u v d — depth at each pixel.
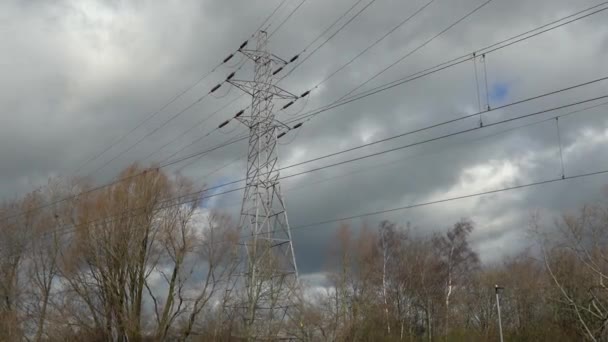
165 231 37.81
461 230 64.62
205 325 37.03
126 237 38.03
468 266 65.31
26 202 46.12
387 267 62.41
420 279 62.41
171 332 37.09
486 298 65.25
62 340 38.25
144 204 38.72
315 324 41.34
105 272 37.75
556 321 54.31
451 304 62.81
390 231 63.28
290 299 37.84
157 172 39.69
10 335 42.75
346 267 50.34
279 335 39.25
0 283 44.88
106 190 39.59
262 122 36.41
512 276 64.56
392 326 59.41
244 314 36.31
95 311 37.66
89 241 38.06
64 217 42.53
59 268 38.50
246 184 36.66
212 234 37.97
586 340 47.78
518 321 62.44
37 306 43.03
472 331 61.19
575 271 53.19
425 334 62.34
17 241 45.31
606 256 45.59
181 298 36.81
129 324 36.59
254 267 35.50
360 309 50.44
